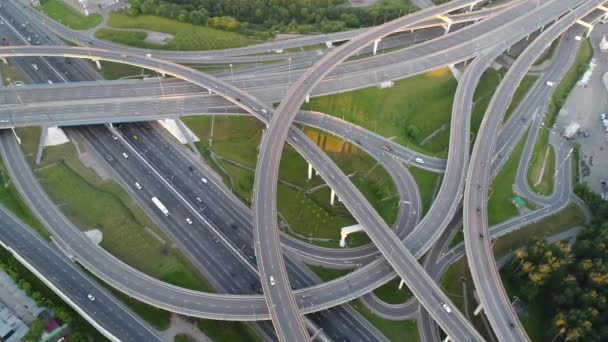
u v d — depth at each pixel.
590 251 179.25
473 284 183.88
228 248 192.88
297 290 168.12
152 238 194.75
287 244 196.50
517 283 181.00
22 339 165.00
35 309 174.12
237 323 171.25
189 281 181.38
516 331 155.75
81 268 184.00
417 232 185.12
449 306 160.88
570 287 167.38
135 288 170.75
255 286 180.88
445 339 163.00
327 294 167.62
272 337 168.25
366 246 195.38
